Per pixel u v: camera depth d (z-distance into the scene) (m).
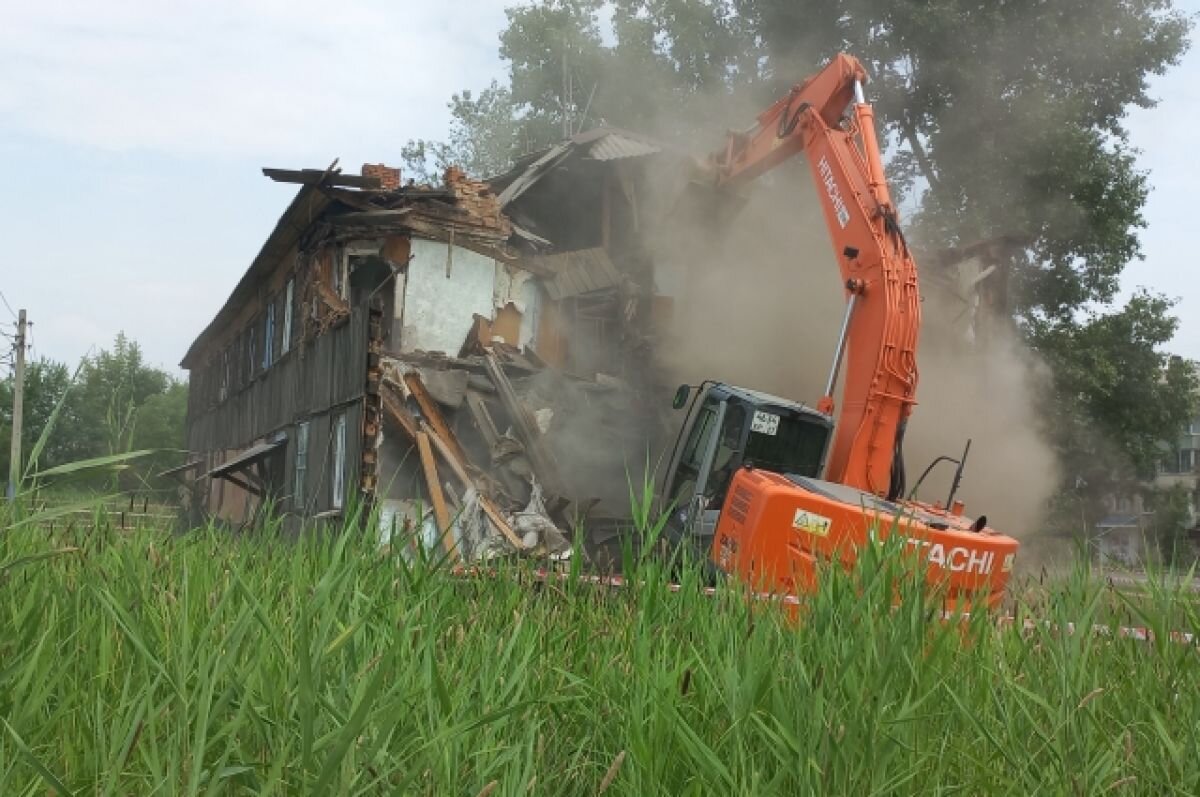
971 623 3.91
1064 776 2.84
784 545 7.82
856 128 11.36
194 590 3.62
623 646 3.72
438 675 2.69
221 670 2.43
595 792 2.84
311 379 18.09
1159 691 3.55
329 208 18.16
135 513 5.45
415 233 17.61
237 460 20.03
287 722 2.44
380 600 3.68
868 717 2.74
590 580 4.63
